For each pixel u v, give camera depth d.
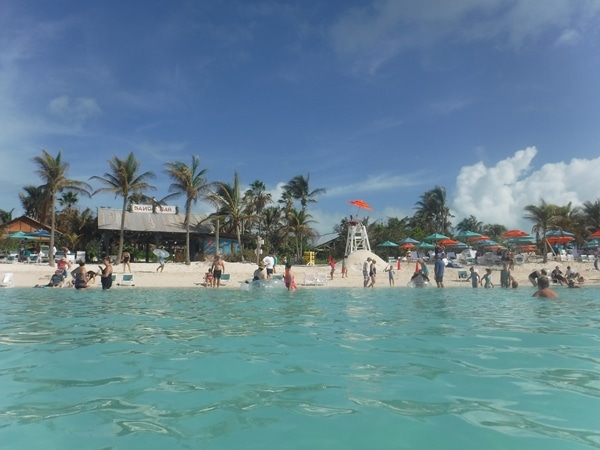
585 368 4.70
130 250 44.91
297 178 50.78
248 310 10.62
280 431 3.01
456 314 9.85
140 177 35.12
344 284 24.08
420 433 2.96
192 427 3.09
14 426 3.10
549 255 41.25
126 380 4.25
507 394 3.80
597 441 2.84
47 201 42.12
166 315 9.54
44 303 12.28
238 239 39.72
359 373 4.51
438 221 68.06
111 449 2.73
